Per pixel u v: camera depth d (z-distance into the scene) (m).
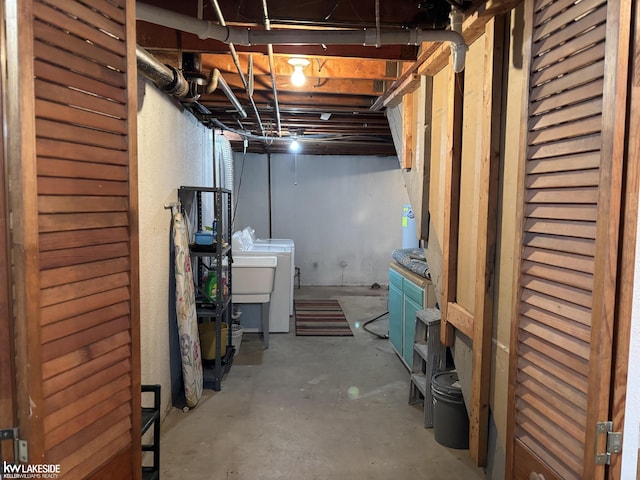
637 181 1.00
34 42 0.94
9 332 0.93
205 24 1.77
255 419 2.89
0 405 0.94
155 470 1.96
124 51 1.19
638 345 1.09
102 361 1.15
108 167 1.15
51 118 0.98
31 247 0.93
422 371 3.14
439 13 2.12
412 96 3.36
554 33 1.23
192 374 3.02
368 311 5.88
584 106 1.12
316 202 7.57
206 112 3.82
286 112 4.54
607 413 1.05
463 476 2.29
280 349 4.31
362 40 1.89
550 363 1.24
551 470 1.22
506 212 1.92
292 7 2.08
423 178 3.01
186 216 3.39
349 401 3.18
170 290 3.08
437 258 2.83
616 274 1.03
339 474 2.30
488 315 2.06
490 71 1.96
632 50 0.99
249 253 4.70
